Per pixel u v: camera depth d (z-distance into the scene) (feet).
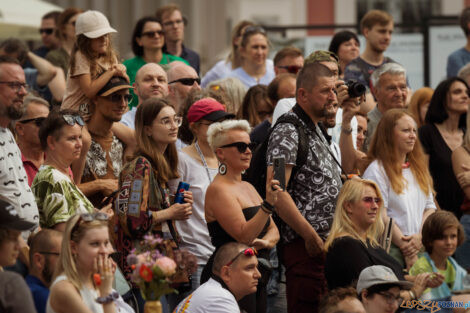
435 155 68.54
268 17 181.16
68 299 39.04
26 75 74.79
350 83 55.57
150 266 38.50
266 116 67.87
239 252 46.75
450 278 55.26
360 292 47.55
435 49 96.89
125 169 49.44
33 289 41.60
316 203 51.70
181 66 66.64
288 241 52.60
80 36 54.24
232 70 88.53
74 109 53.01
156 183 49.80
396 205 58.18
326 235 51.65
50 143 47.80
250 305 49.01
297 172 51.85
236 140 49.37
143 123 50.65
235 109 71.10
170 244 49.47
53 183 46.68
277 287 65.51
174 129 50.93
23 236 46.24
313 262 51.88
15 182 45.19
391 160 58.70
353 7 179.22
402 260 57.11
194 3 147.84
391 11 180.75
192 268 42.24
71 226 40.01
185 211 49.49
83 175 52.95
